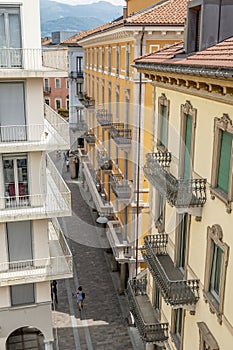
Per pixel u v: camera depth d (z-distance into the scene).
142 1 21.17
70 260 15.41
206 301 9.19
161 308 12.45
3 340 16.11
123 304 19.72
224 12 9.12
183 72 8.60
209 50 8.83
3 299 15.77
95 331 18.09
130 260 10.76
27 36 13.66
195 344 9.87
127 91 15.30
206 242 9.05
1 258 15.15
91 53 24.42
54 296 19.80
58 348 17.08
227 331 8.20
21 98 14.13
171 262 11.27
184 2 17.47
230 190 7.80
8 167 14.47
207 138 8.78
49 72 13.51
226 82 7.12
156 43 15.98
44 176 14.15
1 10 13.30
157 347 13.94
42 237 15.29
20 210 14.50
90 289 20.70
